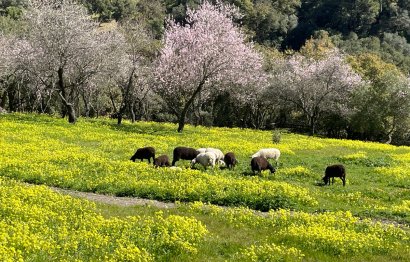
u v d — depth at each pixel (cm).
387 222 1836
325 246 1372
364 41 11600
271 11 13400
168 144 3734
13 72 6144
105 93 8031
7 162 2452
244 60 5650
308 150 4109
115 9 12556
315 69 7238
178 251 1259
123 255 1130
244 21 13188
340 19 13138
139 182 2152
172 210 1770
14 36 6575
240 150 3572
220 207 1848
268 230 1550
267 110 8581
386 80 6912
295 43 13338
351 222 1644
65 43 4950
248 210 1794
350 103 7125
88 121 5438
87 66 5328
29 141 3381
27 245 1130
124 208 1764
